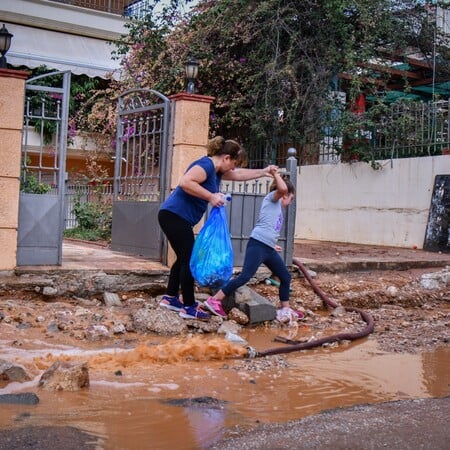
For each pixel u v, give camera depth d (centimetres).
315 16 1349
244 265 661
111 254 858
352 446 339
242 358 545
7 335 552
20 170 684
